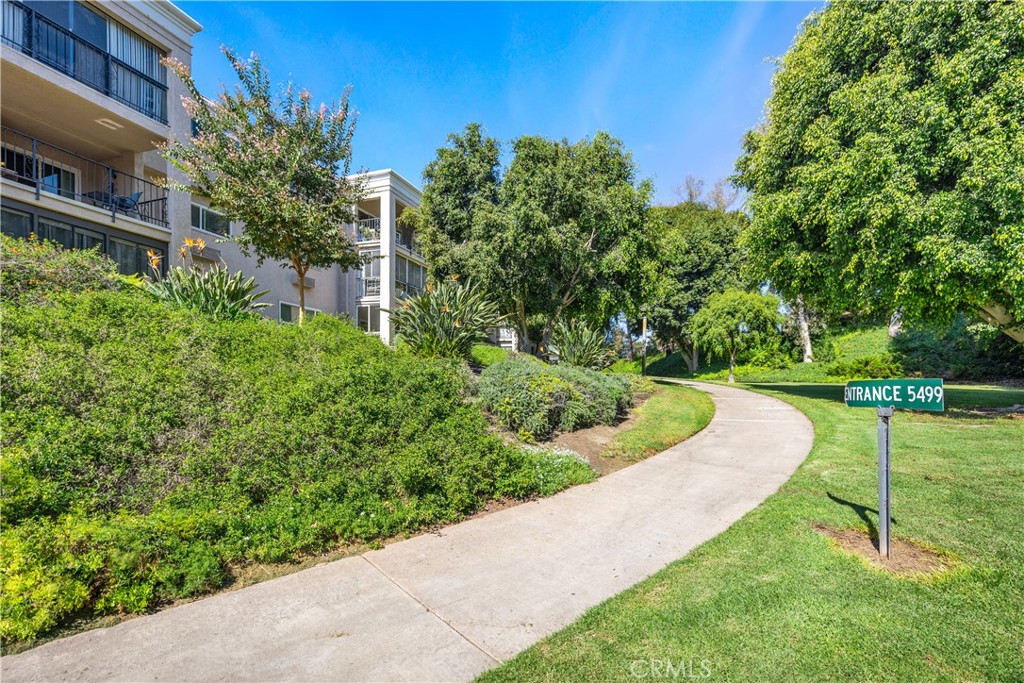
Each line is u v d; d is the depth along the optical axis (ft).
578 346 44.91
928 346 71.87
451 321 32.12
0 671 7.71
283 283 52.80
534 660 8.05
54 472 11.69
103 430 13.33
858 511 14.42
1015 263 25.64
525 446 21.15
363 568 11.74
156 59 41.06
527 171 49.70
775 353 94.58
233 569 11.33
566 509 15.87
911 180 28.99
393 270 63.10
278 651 8.39
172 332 21.20
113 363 16.85
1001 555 11.27
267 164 31.55
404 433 17.30
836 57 36.17
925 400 10.80
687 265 98.17
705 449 23.89
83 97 34.63
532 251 45.03
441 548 12.92
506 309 55.36
